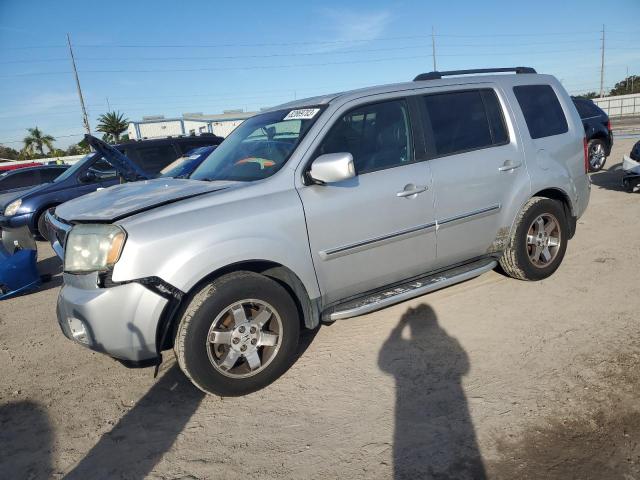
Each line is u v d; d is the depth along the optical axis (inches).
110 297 114.0
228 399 129.2
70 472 106.1
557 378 123.0
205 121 2009.1
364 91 150.9
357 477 96.7
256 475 100.0
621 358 128.9
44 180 493.4
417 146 153.3
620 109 1958.7
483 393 120.0
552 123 186.4
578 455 96.8
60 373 151.9
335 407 120.4
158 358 121.6
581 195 195.2
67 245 122.3
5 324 199.8
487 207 165.5
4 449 116.0
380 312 172.2
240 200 127.3
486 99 170.9
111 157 232.7
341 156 124.3
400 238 148.1
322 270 136.3
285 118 154.6
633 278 182.2
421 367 134.7
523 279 185.3
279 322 131.0
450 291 185.6
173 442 113.1
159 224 117.6
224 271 126.6
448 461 98.5
